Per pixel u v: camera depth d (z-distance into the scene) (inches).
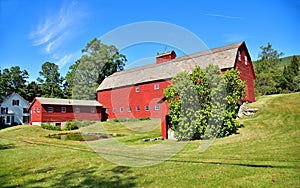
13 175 209.9
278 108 580.4
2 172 221.5
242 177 175.0
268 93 1162.0
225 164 213.0
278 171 183.9
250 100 736.3
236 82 407.5
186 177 181.0
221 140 354.9
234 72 421.1
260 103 663.8
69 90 1546.5
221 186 158.9
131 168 213.0
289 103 610.9
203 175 183.6
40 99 1008.2
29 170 226.5
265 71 1337.4
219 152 269.0
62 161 260.7
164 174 191.0
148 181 176.1
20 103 1481.3
